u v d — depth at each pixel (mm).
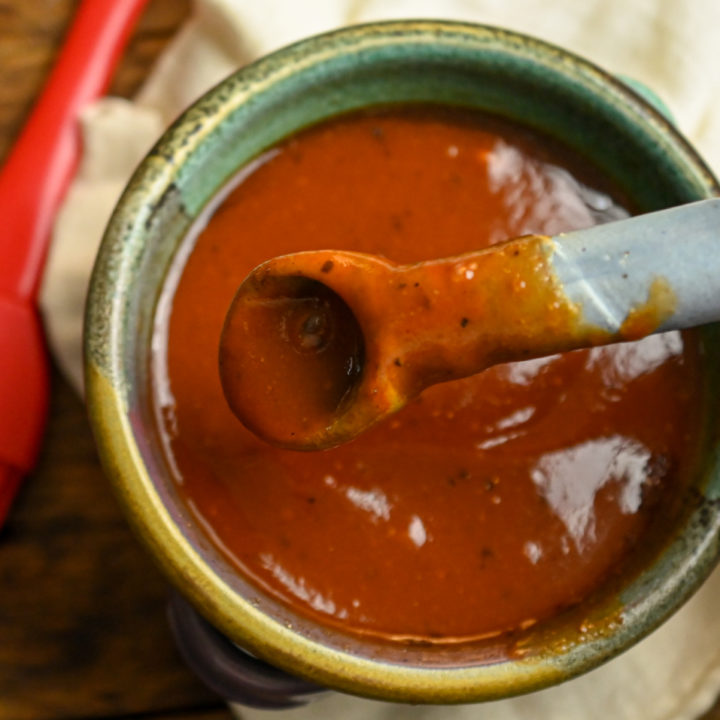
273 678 325
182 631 329
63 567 356
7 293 353
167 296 305
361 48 302
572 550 299
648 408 303
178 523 289
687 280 266
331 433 273
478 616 297
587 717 346
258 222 307
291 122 308
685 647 347
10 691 353
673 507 299
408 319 267
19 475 355
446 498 299
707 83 357
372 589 297
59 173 358
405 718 347
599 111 303
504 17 362
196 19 361
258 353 279
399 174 309
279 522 299
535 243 267
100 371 290
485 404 302
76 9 368
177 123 299
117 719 352
